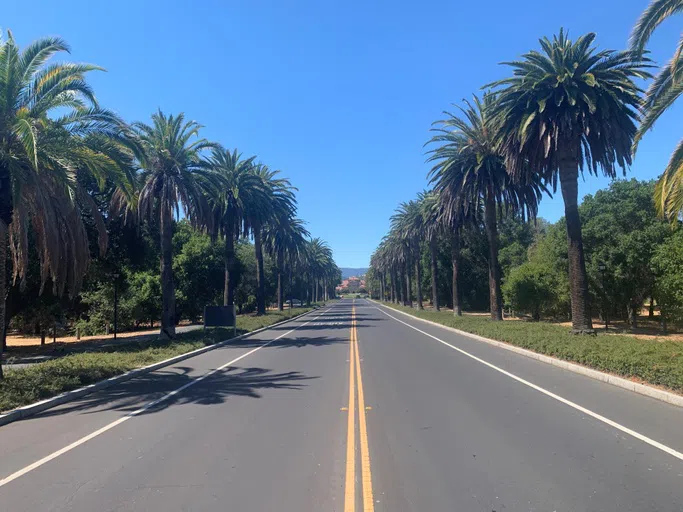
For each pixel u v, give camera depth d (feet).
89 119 46.80
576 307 65.21
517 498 15.40
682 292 74.02
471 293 228.84
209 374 43.65
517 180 75.41
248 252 254.47
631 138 62.80
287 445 21.44
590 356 40.57
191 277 147.84
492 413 26.55
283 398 31.81
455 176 97.71
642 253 92.12
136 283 132.57
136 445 21.91
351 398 31.14
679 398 28.02
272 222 150.92
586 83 60.95
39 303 88.33
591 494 15.62
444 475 17.52
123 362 47.39
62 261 48.29
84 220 79.77
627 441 21.25
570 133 62.75
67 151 44.04
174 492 16.35
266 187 128.77
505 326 77.82
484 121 91.50
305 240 224.74
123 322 124.98
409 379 37.91
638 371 34.14
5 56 40.81
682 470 17.65
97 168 47.93
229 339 78.79
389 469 18.24
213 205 112.88
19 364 59.11
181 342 70.95
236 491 16.38
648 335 87.86
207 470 18.47
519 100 66.74
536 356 49.34
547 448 20.40
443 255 227.61
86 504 15.49
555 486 16.33
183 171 82.02
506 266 196.54
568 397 30.55
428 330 94.27
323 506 15.08
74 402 32.55
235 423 25.54
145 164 50.78
